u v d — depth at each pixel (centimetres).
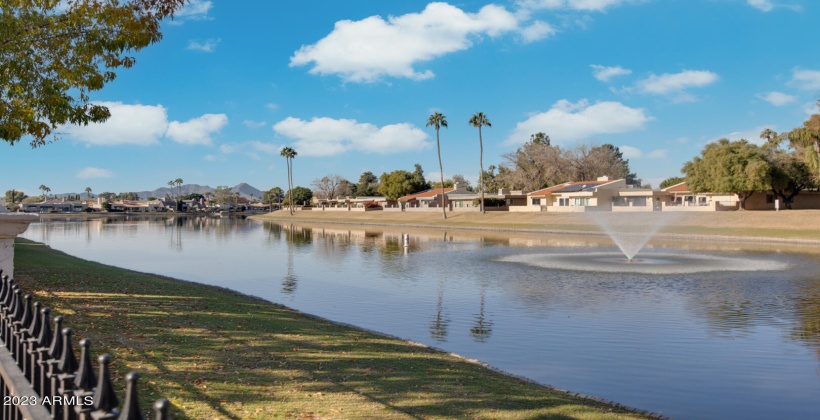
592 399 891
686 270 2825
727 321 1609
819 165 5841
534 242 4916
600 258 3459
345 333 1259
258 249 4425
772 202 7769
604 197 8662
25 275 1702
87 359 319
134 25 1348
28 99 1346
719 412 908
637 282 2416
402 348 1149
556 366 1163
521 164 11975
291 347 1028
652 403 948
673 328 1519
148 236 6306
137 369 765
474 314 1723
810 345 1331
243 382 764
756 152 7106
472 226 7450
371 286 2347
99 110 1471
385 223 9069
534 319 1648
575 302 1933
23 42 1264
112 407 287
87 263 2533
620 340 1384
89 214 18100
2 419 419
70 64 1389
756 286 2286
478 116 9188
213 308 1411
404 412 708
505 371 1070
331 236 6175
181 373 773
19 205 18900
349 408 698
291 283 2459
